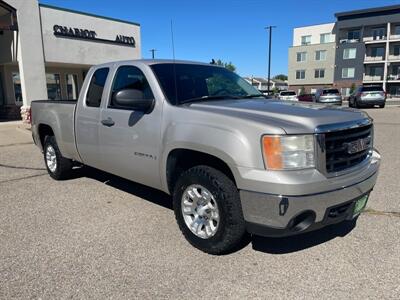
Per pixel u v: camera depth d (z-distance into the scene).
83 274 3.31
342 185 3.28
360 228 4.21
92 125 5.02
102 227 4.34
